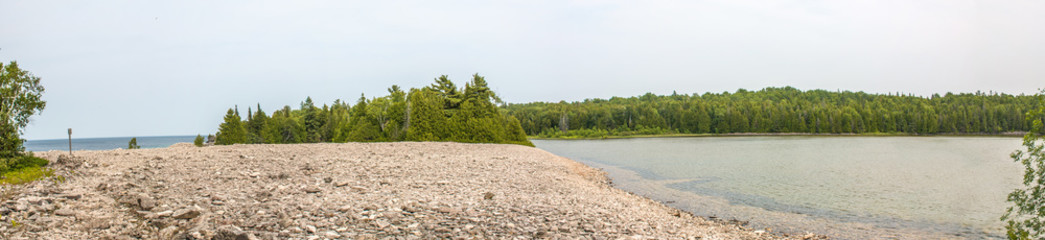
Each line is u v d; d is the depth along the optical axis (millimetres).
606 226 13953
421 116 67000
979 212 21141
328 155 32812
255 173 20938
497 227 12711
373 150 38812
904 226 18516
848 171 39000
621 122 193250
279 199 14891
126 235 10094
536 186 23203
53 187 15484
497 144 61281
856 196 25766
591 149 85062
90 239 9805
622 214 16859
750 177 35188
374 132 78188
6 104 20219
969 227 18344
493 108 75875
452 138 66125
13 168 19188
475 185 21422
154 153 29469
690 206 22922
